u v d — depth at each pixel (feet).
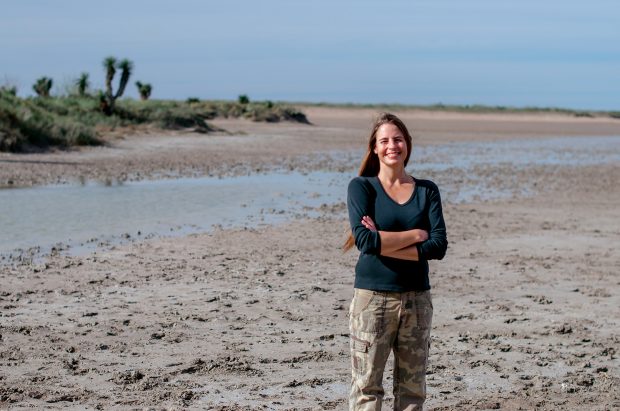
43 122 103.71
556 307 30.66
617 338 26.53
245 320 27.91
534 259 40.27
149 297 30.94
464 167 97.81
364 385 15.75
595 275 36.70
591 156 125.90
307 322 27.84
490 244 44.39
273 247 42.09
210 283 33.50
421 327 15.62
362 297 15.53
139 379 21.65
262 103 248.93
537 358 24.22
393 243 15.12
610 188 76.64
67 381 21.31
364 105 387.55
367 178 15.85
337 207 58.65
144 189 66.80
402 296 15.40
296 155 111.96
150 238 43.91
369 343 15.55
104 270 35.63
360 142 144.66
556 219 54.75
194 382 21.48
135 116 147.23
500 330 27.27
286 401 20.21
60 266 36.24
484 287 33.88
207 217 52.21
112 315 28.22
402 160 15.65
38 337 25.36
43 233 44.52
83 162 88.53
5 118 97.04
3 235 43.65
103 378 21.62
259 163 96.78
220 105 233.14
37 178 72.23
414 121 278.67
